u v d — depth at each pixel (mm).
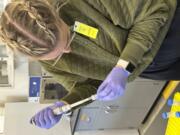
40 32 886
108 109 2545
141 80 2316
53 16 916
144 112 2633
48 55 948
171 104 2195
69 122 2594
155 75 1353
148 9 1075
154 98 2490
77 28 1056
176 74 1372
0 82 2559
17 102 2701
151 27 1084
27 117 2562
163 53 1275
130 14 1070
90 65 1191
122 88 1074
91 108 2502
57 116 1254
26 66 2484
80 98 1271
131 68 1074
